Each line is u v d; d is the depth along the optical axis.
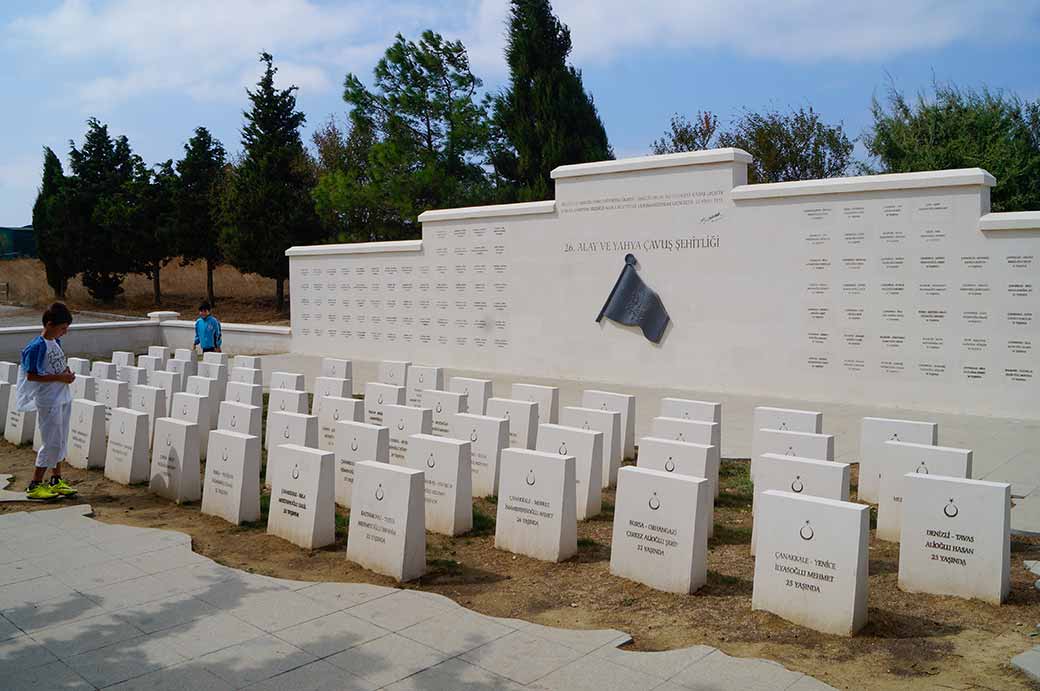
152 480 10.21
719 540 8.37
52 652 5.55
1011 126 26.44
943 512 6.45
